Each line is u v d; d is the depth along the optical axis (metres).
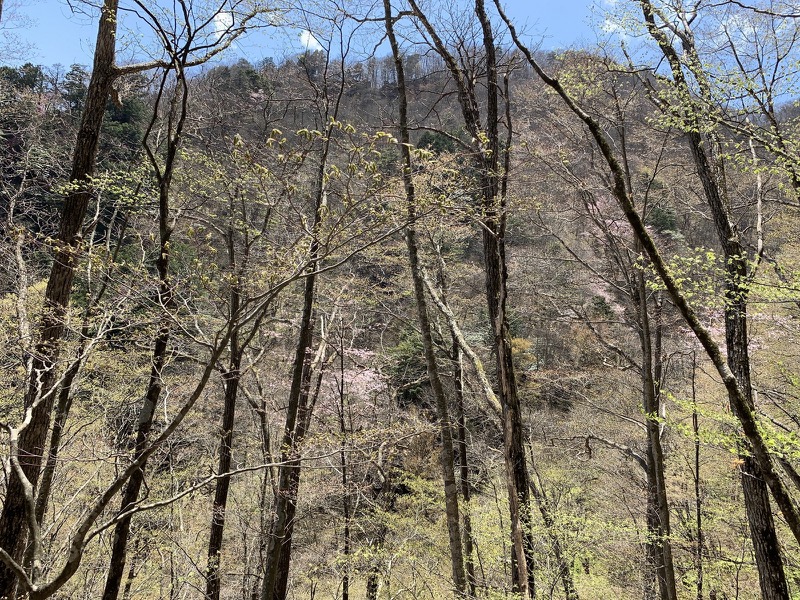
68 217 5.81
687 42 5.96
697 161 6.89
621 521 8.63
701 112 5.45
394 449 8.05
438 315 10.51
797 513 2.93
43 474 6.66
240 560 10.12
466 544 9.06
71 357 5.57
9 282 6.48
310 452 8.36
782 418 8.13
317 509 10.52
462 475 10.12
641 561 9.53
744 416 2.93
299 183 4.70
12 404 7.36
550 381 11.39
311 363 9.41
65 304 5.65
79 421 8.23
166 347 5.88
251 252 5.75
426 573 9.80
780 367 7.57
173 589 9.24
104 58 6.03
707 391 10.07
